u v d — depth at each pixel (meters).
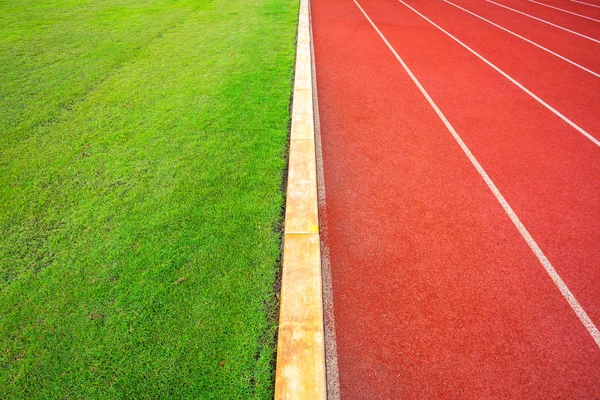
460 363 2.53
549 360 2.56
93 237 3.24
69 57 7.47
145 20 10.26
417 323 2.78
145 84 6.23
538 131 5.36
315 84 6.72
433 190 4.14
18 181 3.91
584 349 2.63
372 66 7.54
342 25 10.38
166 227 3.35
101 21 10.20
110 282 2.85
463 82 6.92
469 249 3.40
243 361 2.39
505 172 4.46
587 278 3.16
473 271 3.19
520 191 4.15
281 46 8.02
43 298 2.73
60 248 3.13
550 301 2.96
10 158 4.29
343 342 2.65
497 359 2.56
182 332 2.52
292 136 4.78
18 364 2.34
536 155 4.80
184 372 2.31
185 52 7.72
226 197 3.72
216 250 3.14
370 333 2.71
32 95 5.82
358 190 4.12
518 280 3.12
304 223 3.45
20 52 7.73
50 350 2.41
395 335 2.69
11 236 3.24
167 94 5.87
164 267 2.97
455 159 4.67
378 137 5.11
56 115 5.23
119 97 5.77
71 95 5.83
